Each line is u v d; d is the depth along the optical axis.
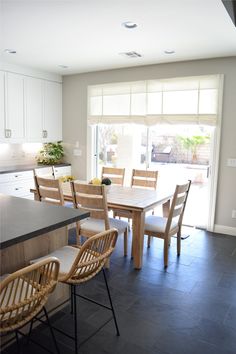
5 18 2.84
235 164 4.21
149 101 4.72
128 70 4.89
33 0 2.47
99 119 5.28
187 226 4.67
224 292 2.74
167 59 4.29
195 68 4.31
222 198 4.36
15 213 2.01
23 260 2.00
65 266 1.90
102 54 4.09
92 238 1.65
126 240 3.50
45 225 1.75
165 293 2.70
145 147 5.08
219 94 4.16
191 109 4.39
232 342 2.07
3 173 4.56
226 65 4.10
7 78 4.70
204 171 4.83
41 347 1.89
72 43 3.61
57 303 2.37
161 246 3.84
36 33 3.26
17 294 1.50
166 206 3.88
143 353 1.95
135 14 2.72
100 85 5.20
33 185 5.06
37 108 5.27
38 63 4.68
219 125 4.21
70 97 5.64
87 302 2.52
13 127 4.89
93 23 2.95
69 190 3.64
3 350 1.95
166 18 2.79
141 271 3.12
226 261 3.42
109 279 2.94
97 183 3.58
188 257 3.51
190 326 2.24
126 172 5.34
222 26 2.96
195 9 2.59
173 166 5.00
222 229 4.41
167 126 4.81
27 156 5.66
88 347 1.99
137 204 3.09
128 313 2.38
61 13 2.72
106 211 3.00
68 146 5.80
